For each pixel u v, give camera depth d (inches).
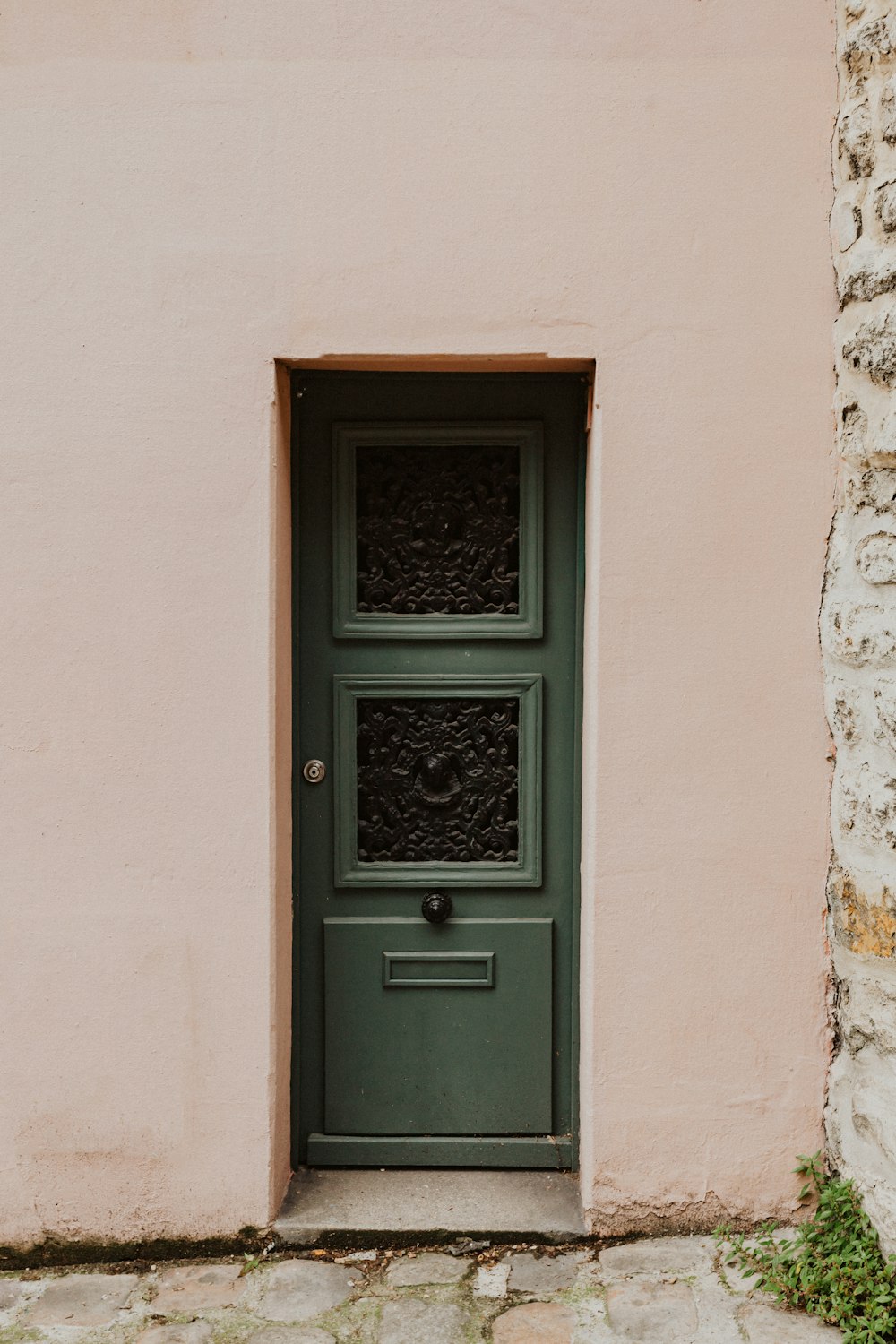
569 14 114.9
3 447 117.6
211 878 118.9
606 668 118.1
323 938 130.6
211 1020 119.4
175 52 115.6
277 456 119.3
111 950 119.4
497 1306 110.3
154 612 118.2
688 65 115.1
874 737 110.0
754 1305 109.3
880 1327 101.5
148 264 116.6
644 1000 119.6
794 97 115.3
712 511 117.6
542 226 116.1
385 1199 125.6
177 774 118.8
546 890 130.6
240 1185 120.2
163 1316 110.3
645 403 117.1
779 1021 119.7
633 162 115.6
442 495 129.3
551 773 130.0
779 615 118.1
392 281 116.5
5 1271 120.0
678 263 116.2
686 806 118.8
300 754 129.0
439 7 115.0
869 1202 110.9
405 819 130.7
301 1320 109.0
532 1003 130.8
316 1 115.3
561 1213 123.6
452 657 129.4
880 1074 110.6
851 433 113.6
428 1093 131.3
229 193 116.1
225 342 117.0
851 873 114.1
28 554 118.0
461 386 127.0
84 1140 120.1
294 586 127.6
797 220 116.1
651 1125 120.1
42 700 118.6
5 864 119.1
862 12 110.2
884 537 108.5
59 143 116.2
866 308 110.5
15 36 115.6
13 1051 119.8
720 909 119.1
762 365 116.9
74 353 117.1
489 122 115.5
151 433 117.4
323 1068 131.1
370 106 115.5
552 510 128.2
